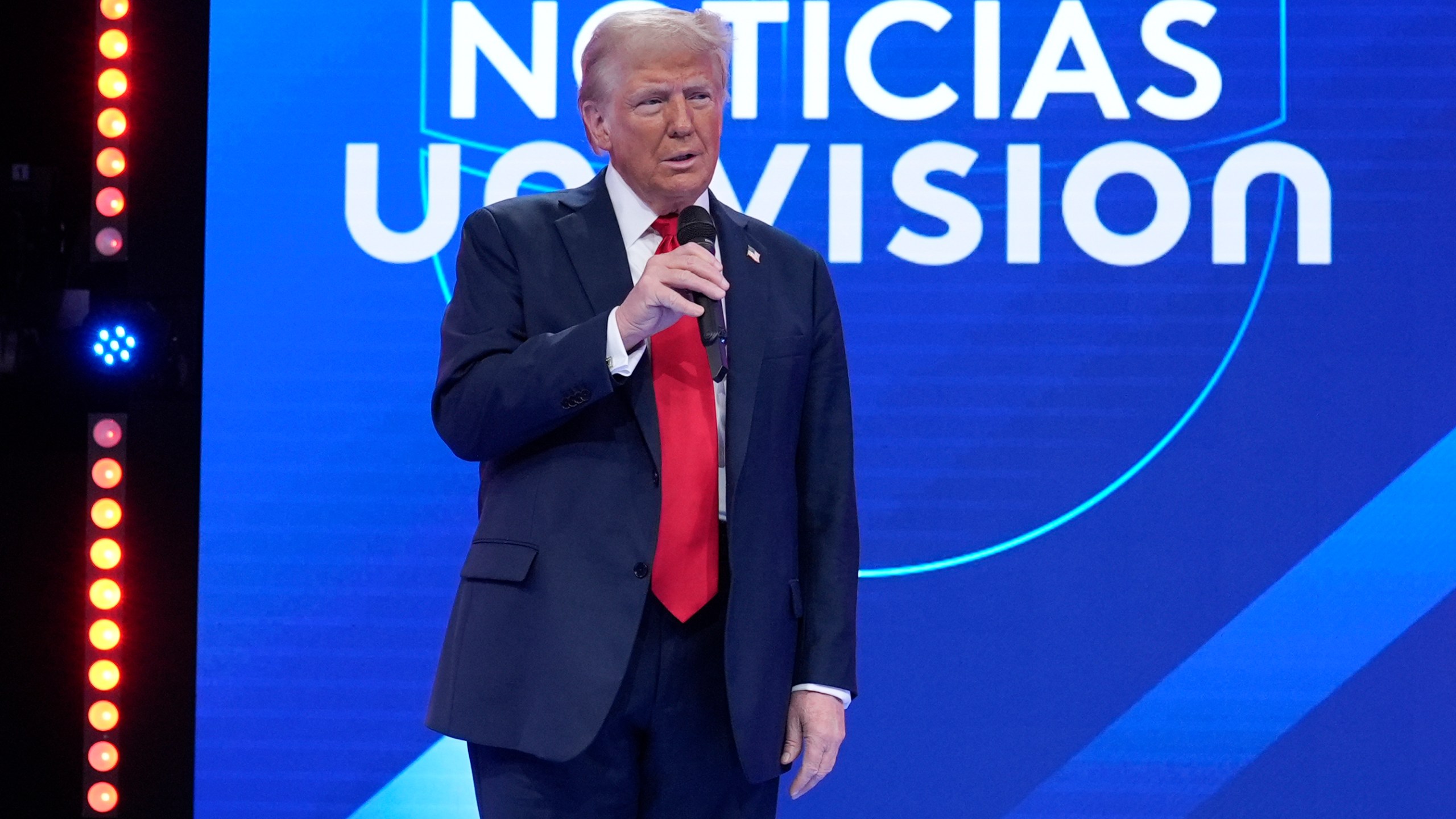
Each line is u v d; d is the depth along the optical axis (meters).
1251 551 9.05
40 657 8.47
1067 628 9.07
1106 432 9.12
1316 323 9.10
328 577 9.14
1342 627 8.99
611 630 5.39
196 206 8.71
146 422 8.59
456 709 5.51
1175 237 9.16
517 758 5.51
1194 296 9.14
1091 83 9.22
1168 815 8.98
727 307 5.79
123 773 8.47
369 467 9.19
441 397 5.65
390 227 9.26
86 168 8.66
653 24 5.70
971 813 9.03
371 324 9.22
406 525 9.18
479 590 5.61
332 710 9.11
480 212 5.92
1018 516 9.12
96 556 8.53
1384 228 9.13
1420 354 9.08
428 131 9.29
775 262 6.10
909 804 9.03
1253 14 9.23
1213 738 8.98
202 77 8.77
